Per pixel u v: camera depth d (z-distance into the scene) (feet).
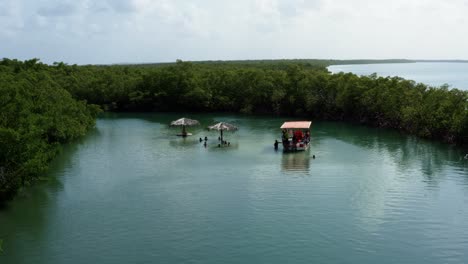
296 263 113.39
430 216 142.41
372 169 199.82
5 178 152.97
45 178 176.14
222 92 464.65
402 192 165.99
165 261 115.24
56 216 145.38
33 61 538.06
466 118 245.04
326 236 128.67
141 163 216.74
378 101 334.03
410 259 115.24
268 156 229.25
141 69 623.36
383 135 295.48
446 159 218.38
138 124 367.66
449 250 119.96
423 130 283.18
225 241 126.31
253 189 172.04
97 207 153.79
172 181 184.55
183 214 146.92
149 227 136.67
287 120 383.04
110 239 128.26
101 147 259.19
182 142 274.36
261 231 132.57
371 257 116.26
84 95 489.67
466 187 171.22
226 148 252.42
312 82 405.18
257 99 443.73
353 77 383.65
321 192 167.02
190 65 573.33
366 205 152.56
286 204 154.71
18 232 132.87
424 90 338.13
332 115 388.16
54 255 118.73
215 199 161.27
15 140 147.95
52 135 241.35
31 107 208.64
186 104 462.60
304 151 241.35
